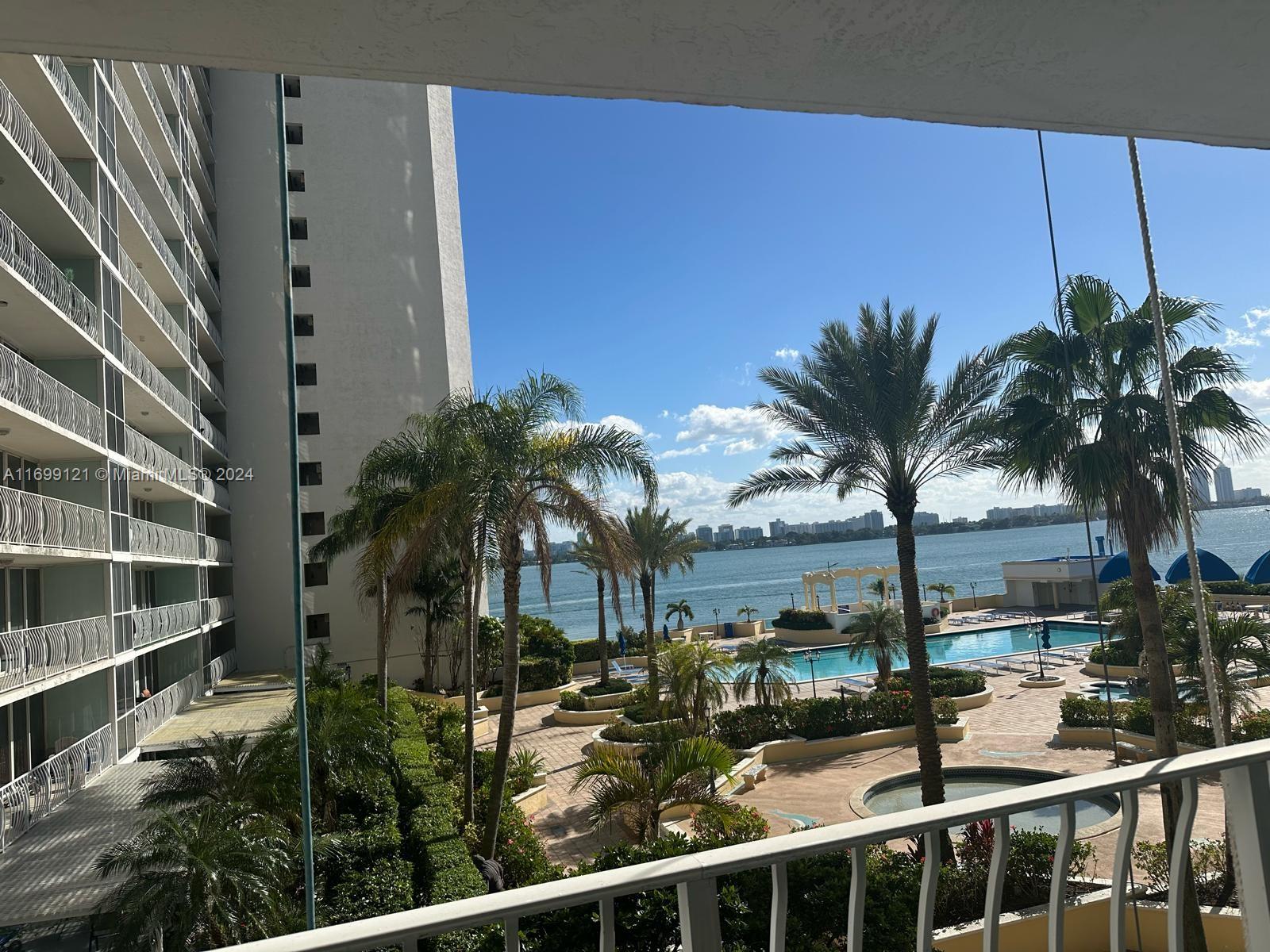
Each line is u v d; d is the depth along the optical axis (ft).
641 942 24.31
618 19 4.81
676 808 54.60
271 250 117.39
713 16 4.84
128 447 66.49
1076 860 35.27
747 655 78.07
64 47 4.80
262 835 35.42
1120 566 54.85
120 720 58.34
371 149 122.21
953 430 50.96
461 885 33.91
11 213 52.85
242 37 4.79
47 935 33.91
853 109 6.33
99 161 60.23
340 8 4.53
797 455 54.54
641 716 80.18
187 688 77.56
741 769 65.82
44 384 48.49
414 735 64.75
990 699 87.81
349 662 107.96
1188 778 6.72
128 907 29.53
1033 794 6.27
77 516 51.93
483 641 104.42
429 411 118.73
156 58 4.98
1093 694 83.20
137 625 64.59
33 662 45.21
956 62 5.62
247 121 119.55
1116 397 38.55
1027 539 584.40
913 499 51.65
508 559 46.70
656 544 101.50
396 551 76.43
